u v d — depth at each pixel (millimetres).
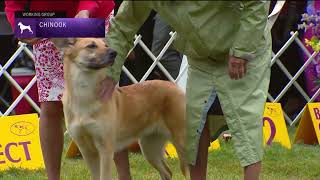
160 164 10039
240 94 7746
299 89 16109
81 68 8305
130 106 9195
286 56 16594
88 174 10859
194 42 7785
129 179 9648
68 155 12227
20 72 14906
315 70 16016
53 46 8867
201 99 8094
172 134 9680
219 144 13031
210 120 8398
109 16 9039
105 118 8492
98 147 8641
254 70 7723
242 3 7469
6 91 14961
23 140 11594
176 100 9609
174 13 7668
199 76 8109
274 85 16375
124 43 8195
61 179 10484
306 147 13414
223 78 7871
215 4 7488
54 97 9000
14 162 11359
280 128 13758
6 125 11555
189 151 8375
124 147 9359
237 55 7414
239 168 11531
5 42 14609
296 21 16391
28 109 15008
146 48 15016
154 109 9539
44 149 9172
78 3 8945
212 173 11078
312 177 11000
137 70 15602
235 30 7609
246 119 7703
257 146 7695
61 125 9195
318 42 12023
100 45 8211
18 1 8859
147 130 9586
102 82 8375
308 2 15570
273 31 16203
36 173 11133
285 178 10883
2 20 14391
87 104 8406
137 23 8117
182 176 10812
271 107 13883
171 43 14898
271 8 15766
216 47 7691
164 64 15109
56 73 8984
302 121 13641
